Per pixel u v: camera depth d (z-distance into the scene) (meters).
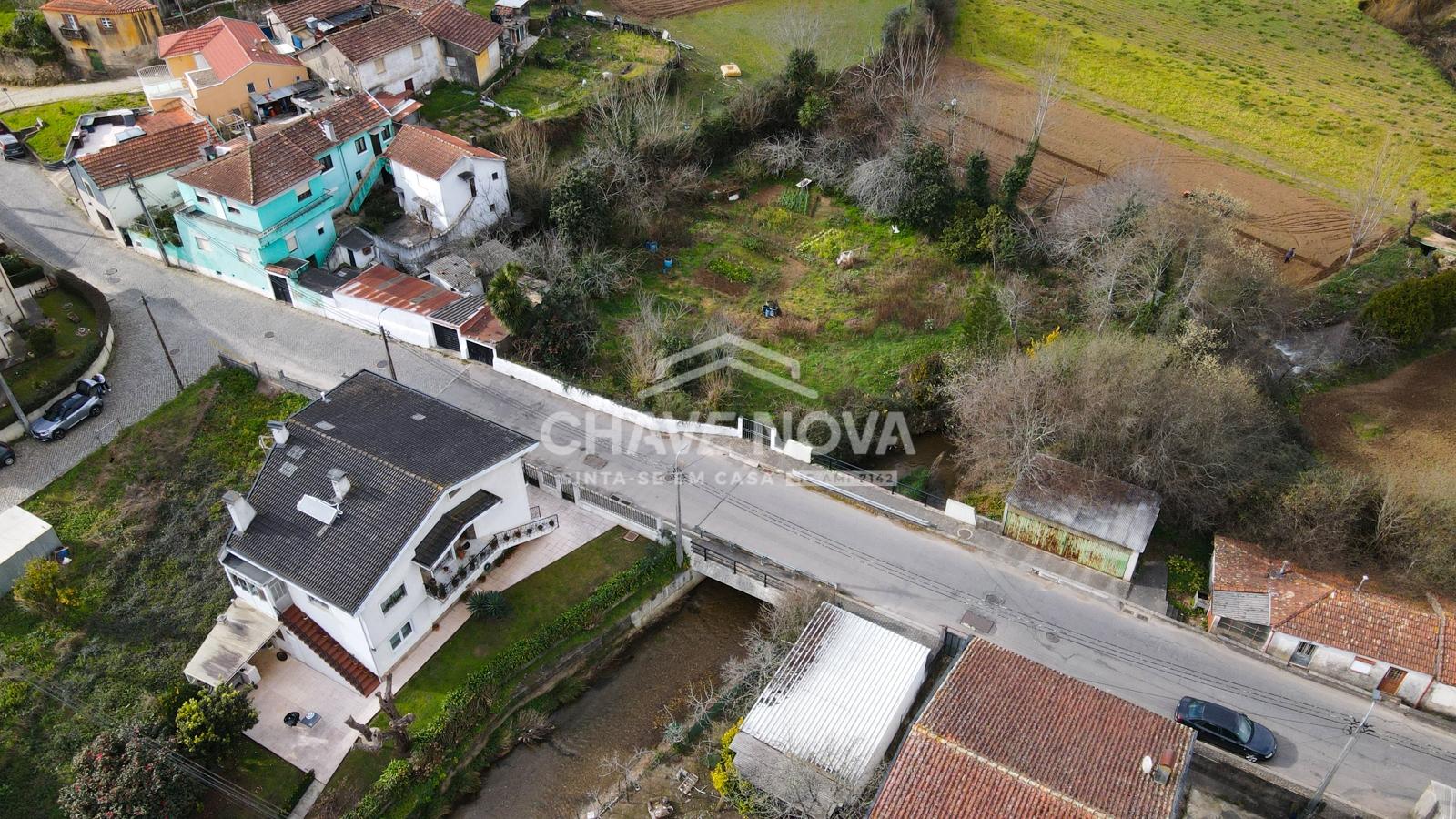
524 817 38.09
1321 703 39.88
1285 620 40.53
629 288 61.94
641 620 45.19
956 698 36.25
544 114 71.75
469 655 42.00
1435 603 41.41
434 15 73.44
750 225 69.44
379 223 62.41
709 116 74.31
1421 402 55.53
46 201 66.31
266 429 51.06
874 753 36.69
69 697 39.19
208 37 69.31
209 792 36.88
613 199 65.56
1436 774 37.34
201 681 38.97
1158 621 43.09
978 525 47.38
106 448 49.31
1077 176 73.69
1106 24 96.12
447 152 60.41
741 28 87.69
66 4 74.25
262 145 57.62
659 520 46.34
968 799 32.94
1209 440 45.88
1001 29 93.00
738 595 47.03
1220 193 67.19
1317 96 85.94
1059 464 47.25
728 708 41.00
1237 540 45.41
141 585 43.56
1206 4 102.06
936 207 67.19
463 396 53.94
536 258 59.94
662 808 37.75
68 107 72.81
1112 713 36.22
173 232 61.09
